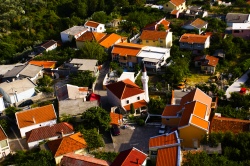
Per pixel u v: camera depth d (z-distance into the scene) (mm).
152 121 71875
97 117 68062
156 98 80938
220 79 87938
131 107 74250
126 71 93688
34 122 71062
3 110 80312
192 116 60906
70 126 68875
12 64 106312
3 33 129000
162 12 131625
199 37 101062
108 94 80375
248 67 91125
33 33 128375
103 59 99125
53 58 102562
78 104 75250
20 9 136375
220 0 140500
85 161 55688
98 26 119250
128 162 54281
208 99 71188
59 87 85500
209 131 62250
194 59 95375
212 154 56031
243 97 75250
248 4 132750
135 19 123000
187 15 127562
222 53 96125
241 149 56625
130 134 68312
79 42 109938
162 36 103250
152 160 58031
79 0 143375
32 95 83938
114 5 142750
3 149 65438
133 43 106500
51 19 135500
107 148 64938
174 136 58250
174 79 85250
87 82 86312
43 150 61438
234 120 63875
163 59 94375
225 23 117188
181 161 55062
